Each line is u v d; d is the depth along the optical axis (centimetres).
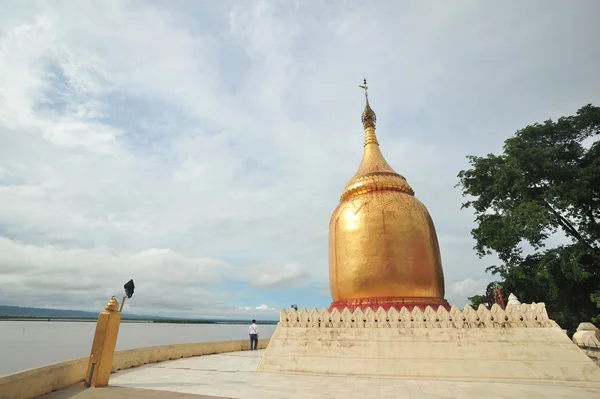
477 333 1471
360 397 1024
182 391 1084
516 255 2786
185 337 5312
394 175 2177
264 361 1606
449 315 1535
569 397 1030
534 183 2778
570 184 2448
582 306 2617
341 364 1523
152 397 959
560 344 1376
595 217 2588
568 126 2750
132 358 1653
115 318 1190
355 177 2245
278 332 1688
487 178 3027
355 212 1928
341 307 1823
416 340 1512
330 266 2005
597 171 2334
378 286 1766
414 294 1762
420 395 1057
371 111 2608
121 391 1038
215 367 1656
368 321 1606
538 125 2856
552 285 2495
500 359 1395
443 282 1931
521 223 2456
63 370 1091
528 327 1441
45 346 3478
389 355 1501
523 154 2653
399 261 1772
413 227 1856
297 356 1589
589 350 1537
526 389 1157
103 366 1126
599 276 2506
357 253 1833
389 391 1116
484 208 3059
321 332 1636
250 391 1098
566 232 2777
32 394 927
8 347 3328
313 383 1253
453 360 1431
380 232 1828
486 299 2909
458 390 1137
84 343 4006
